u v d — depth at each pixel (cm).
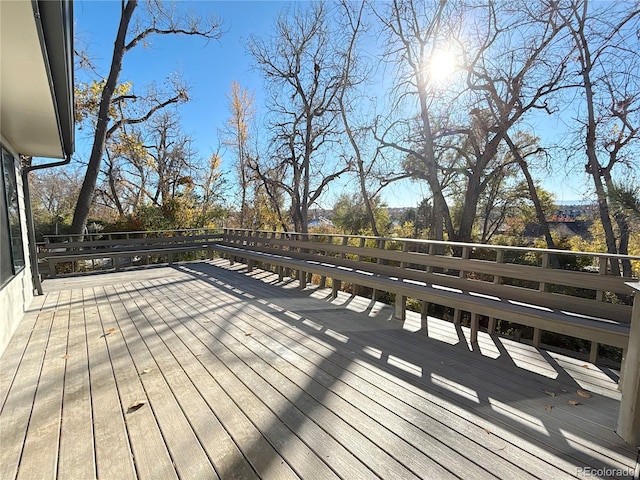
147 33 966
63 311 384
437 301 305
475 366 241
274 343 283
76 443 158
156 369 236
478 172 1034
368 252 432
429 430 167
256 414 180
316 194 1544
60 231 1296
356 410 184
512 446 155
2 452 153
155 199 1745
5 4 141
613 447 155
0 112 294
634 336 150
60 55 205
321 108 1428
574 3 777
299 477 136
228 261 801
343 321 345
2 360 253
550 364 245
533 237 1364
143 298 442
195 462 145
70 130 376
